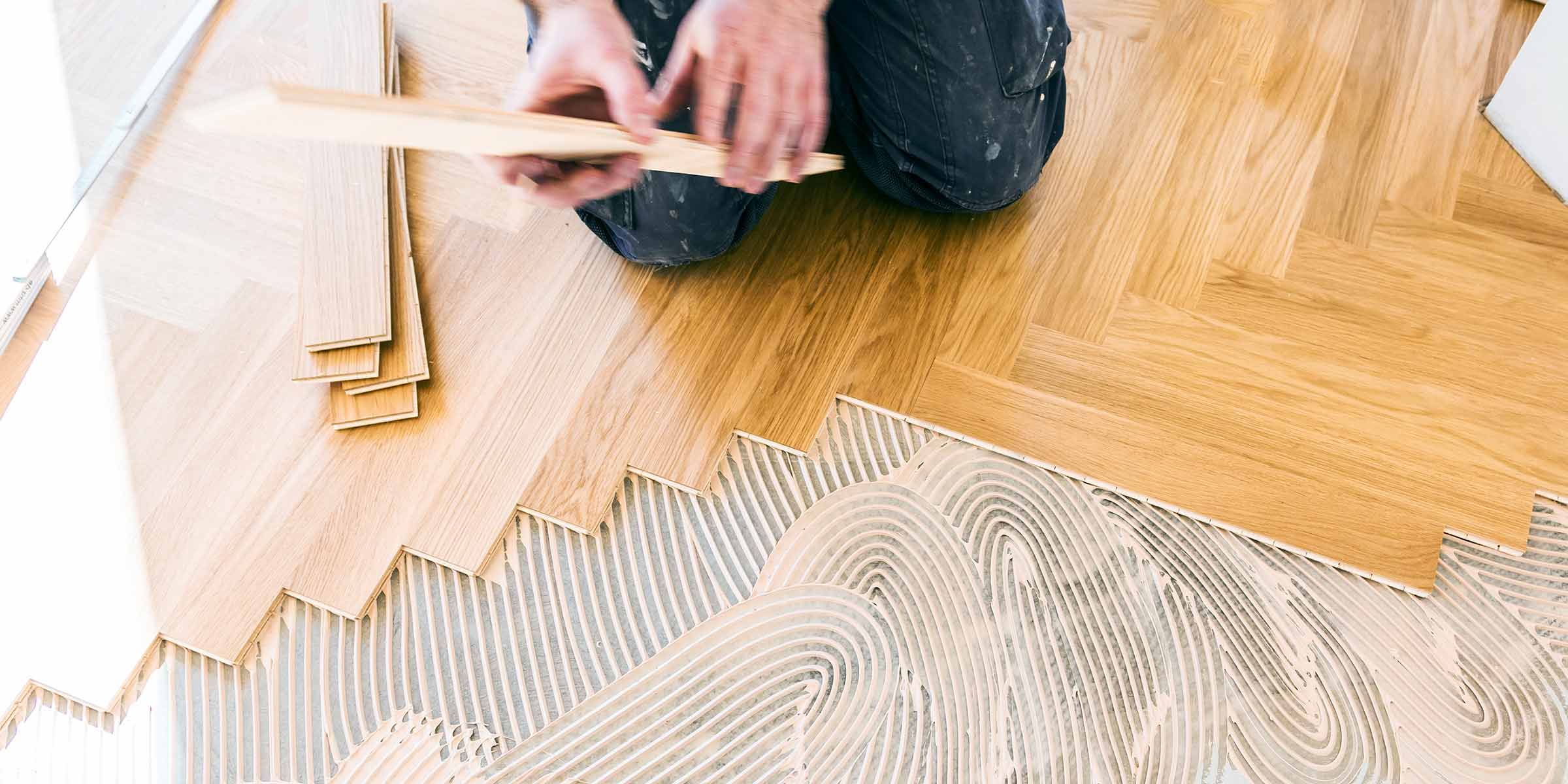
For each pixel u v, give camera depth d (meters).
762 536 1.07
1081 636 1.03
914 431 1.11
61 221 1.20
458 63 1.34
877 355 1.15
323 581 1.04
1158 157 1.27
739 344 1.15
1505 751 0.97
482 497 1.08
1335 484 1.08
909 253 1.20
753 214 1.16
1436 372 1.14
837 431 1.11
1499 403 1.12
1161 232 1.22
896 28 1.03
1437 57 1.34
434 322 1.16
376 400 1.11
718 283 1.18
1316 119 1.29
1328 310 1.17
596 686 1.01
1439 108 1.30
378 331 1.11
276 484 1.08
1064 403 1.12
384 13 1.33
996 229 1.22
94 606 1.03
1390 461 1.09
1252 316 1.17
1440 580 1.04
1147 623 1.03
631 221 1.08
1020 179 1.16
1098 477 1.09
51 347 1.16
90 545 1.05
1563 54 1.17
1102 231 1.22
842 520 1.07
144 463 1.09
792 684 1.01
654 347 1.15
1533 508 1.07
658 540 1.07
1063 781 0.97
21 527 1.06
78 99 1.28
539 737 0.99
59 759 0.98
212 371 1.14
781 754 0.98
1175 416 1.12
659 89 0.99
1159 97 1.31
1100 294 1.18
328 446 1.10
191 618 1.02
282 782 0.97
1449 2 1.38
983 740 0.98
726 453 1.10
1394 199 1.24
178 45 1.32
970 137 1.09
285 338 1.16
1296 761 0.97
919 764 0.98
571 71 0.71
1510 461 1.09
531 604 1.04
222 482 1.08
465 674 1.01
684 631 1.03
